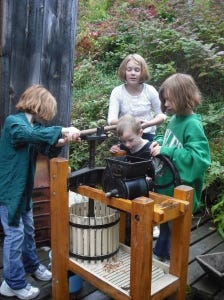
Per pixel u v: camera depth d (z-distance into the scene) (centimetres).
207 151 223
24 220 238
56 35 291
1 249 285
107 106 521
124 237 246
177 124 233
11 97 283
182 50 551
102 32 750
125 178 191
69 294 226
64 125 308
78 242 213
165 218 185
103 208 229
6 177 216
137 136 230
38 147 219
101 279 201
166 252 250
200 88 527
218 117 438
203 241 311
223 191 361
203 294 241
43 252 287
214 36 553
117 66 674
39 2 279
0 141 225
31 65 286
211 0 620
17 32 276
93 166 217
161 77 534
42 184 287
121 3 852
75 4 297
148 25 634
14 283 226
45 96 218
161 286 198
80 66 659
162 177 230
